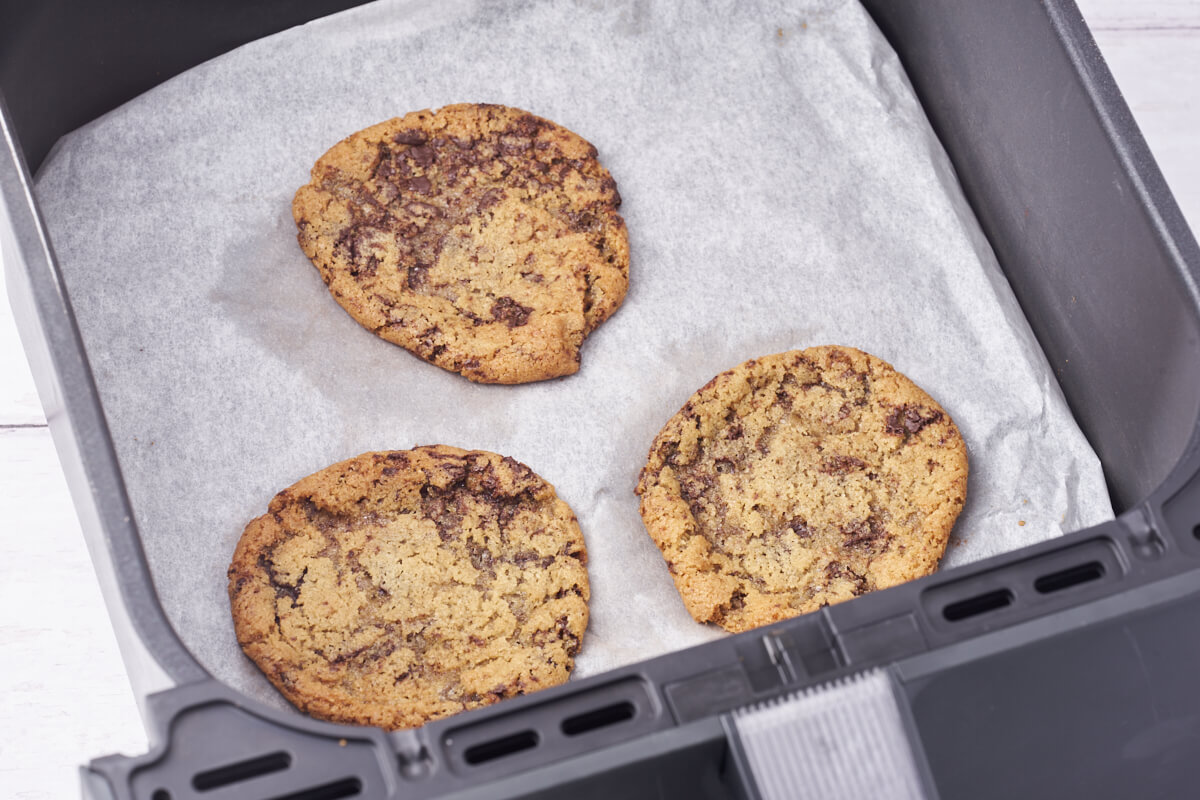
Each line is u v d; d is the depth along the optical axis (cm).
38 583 71
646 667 55
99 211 70
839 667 56
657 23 75
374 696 64
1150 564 56
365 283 70
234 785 54
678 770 55
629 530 67
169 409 68
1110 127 66
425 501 67
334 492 66
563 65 74
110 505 56
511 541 66
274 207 71
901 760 55
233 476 67
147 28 71
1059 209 69
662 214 72
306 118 72
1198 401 63
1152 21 80
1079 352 69
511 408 69
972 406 69
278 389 68
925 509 67
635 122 73
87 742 70
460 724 55
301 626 65
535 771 54
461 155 72
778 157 73
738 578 66
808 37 75
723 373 69
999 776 57
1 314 74
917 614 56
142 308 69
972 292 71
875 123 74
